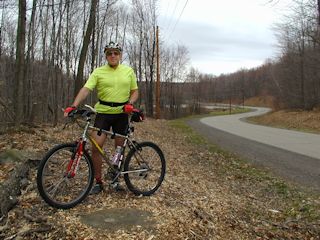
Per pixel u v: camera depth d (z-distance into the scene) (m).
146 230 4.25
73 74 24.08
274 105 56.53
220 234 4.69
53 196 4.51
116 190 5.40
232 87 132.75
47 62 19.97
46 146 7.83
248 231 5.04
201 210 5.35
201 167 10.05
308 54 37.97
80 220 4.32
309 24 28.50
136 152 5.37
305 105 40.62
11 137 8.46
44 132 9.87
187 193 6.19
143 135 16.52
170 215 4.79
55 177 4.52
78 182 4.82
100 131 4.95
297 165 10.62
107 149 8.13
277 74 51.62
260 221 5.54
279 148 14.36
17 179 4.96
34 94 18.34
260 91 123.94
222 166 10.42
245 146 15.06
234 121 38.31
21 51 9.88
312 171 9.72
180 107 69.38
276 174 9.39
